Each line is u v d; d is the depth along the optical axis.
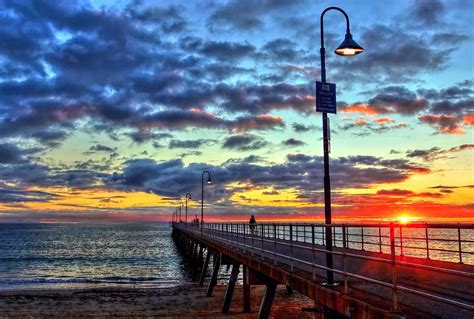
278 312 21.55
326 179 11.01
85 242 130.50
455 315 7.27
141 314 22.39
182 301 26.30
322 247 22.47
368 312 7.94
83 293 30.98
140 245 112.62
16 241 138.50
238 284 34.47
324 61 11.52
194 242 53.25
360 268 14.23
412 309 7.72
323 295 10.07
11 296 29.67
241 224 25.73
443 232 89.31
